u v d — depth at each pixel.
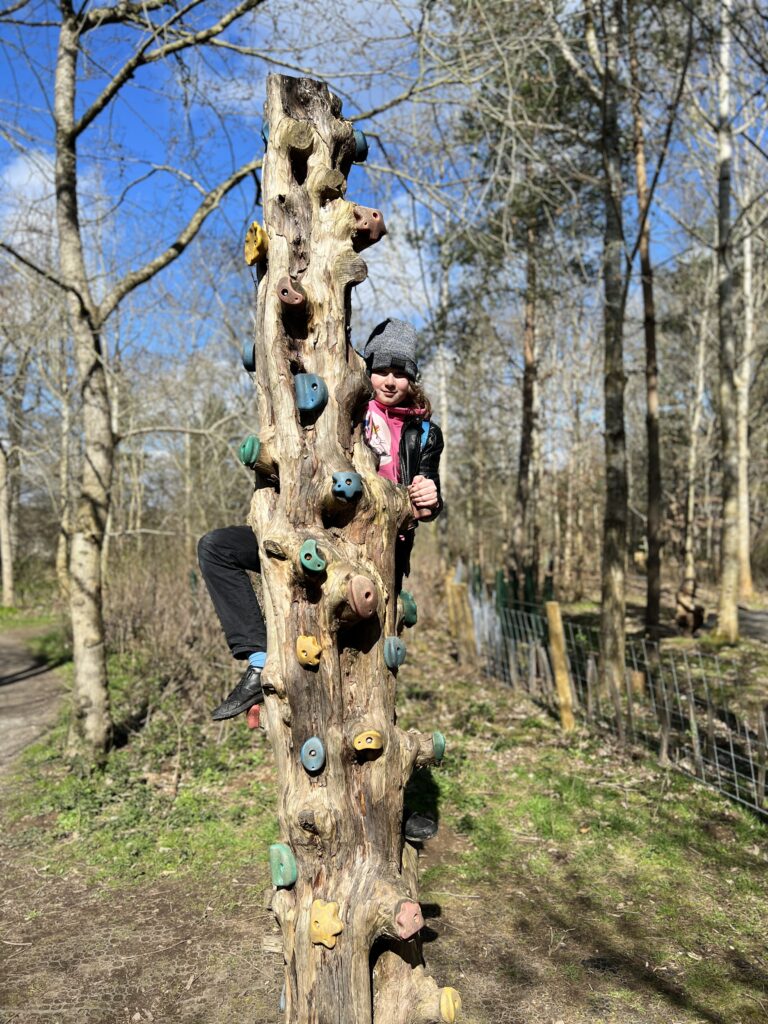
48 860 5.36
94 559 7.36
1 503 22.00
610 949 4.13
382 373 2.66
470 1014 3.62
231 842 5.47
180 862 5.23
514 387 23.48
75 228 7.58
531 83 8.73
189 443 12.67
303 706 2.24
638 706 8.19
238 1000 3.79
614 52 8.59
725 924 4.35
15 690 11.04
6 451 13.45
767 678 9.87
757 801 5.69
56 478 15.25
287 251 2.35
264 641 2.73
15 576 25.91
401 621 2.55
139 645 12.20
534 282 10.28
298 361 2.38
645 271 12.76
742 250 19.59
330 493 2.24
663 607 17.66
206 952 4.20
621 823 5.57
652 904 4.57
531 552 22.72
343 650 2.30
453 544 30.05
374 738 2.21
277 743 2.31
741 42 8.22
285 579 2.27
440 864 5.11
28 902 4.82
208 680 9.10
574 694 8.74
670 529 27.56
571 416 26.25
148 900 4.79
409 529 2.57
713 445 24.48
